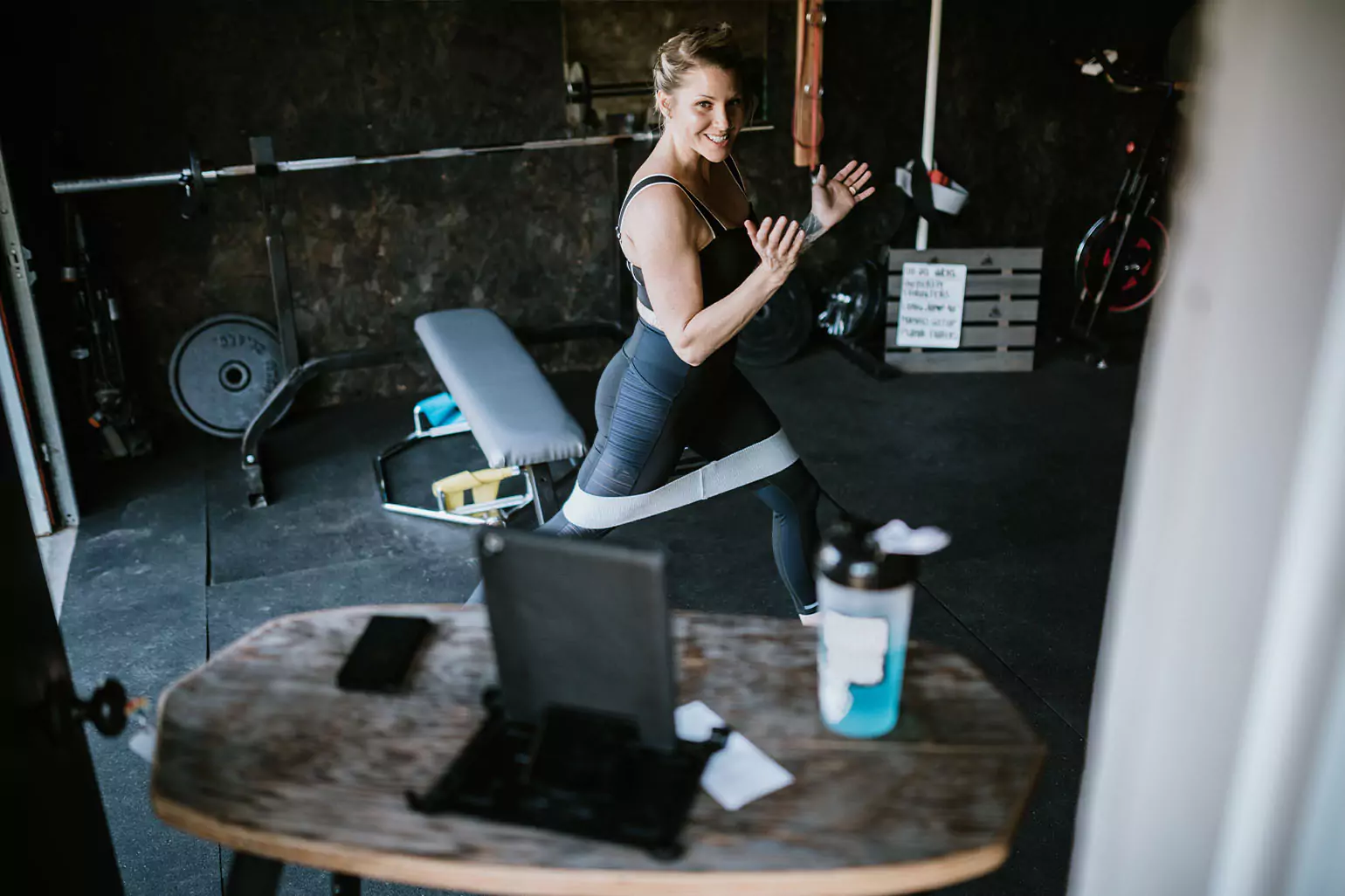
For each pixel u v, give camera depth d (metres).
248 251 4.55
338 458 4.35
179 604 3.34
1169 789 0.95
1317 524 0.82
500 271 4.95
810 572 2.71
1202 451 0.85
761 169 5.16
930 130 5.13
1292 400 0.81
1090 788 1.03
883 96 5.14
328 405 4.90
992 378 5.06
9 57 3.96
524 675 1.24
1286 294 0.79
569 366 5.27
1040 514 3.81
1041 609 3.23
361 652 1.45
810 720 1.34
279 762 1.29
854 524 1.26
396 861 1.15
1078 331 5.39
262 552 3.65
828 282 5.46
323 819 1.20
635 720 1.21
